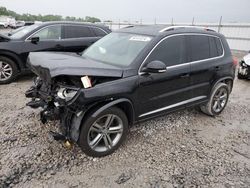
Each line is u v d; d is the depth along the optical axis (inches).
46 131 158.2
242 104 243.3
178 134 168.4
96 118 126.7
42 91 144.6
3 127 161.8
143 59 142.7
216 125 187.5
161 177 122.8
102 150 135.6
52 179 116.7
